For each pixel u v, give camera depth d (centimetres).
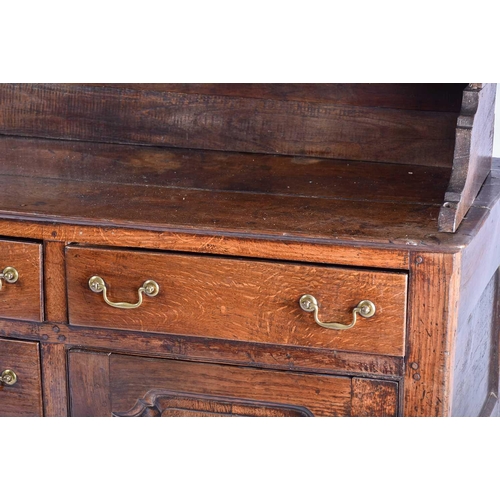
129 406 227
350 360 212
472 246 212
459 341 218
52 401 231
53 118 280
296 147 270
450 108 258
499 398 270
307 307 207
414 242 200
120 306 217
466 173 211
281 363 216
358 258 204
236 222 213
